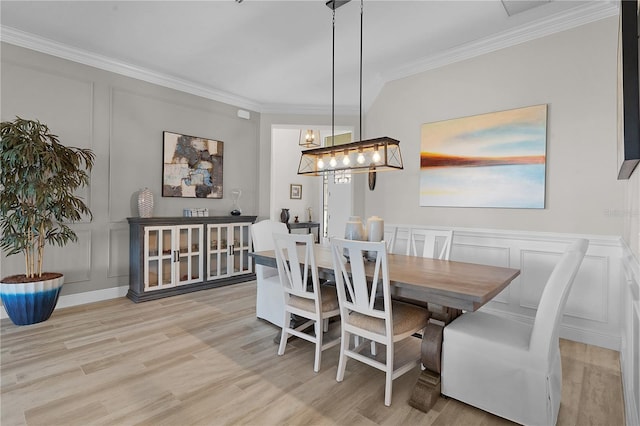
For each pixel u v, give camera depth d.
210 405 1.84
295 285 2.37
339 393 1.98
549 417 1.58
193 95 4.50
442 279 1.93
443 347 1.91
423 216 3.71
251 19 2.86
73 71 3.46
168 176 4.22
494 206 3.17
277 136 7.49
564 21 2.76
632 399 1.59
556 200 2.85
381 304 2.21
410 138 3.84
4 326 2.94
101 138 3.67
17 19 2.88
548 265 2.89
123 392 1.96
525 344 1.69
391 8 2.68
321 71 3.99
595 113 2.66
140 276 3.69
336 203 6.63
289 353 2.51
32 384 2.03
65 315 3.24
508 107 3.10
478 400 1.79
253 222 4.86
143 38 3.21
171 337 2.77
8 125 2.72
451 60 3.46
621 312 2.51
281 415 1.76
